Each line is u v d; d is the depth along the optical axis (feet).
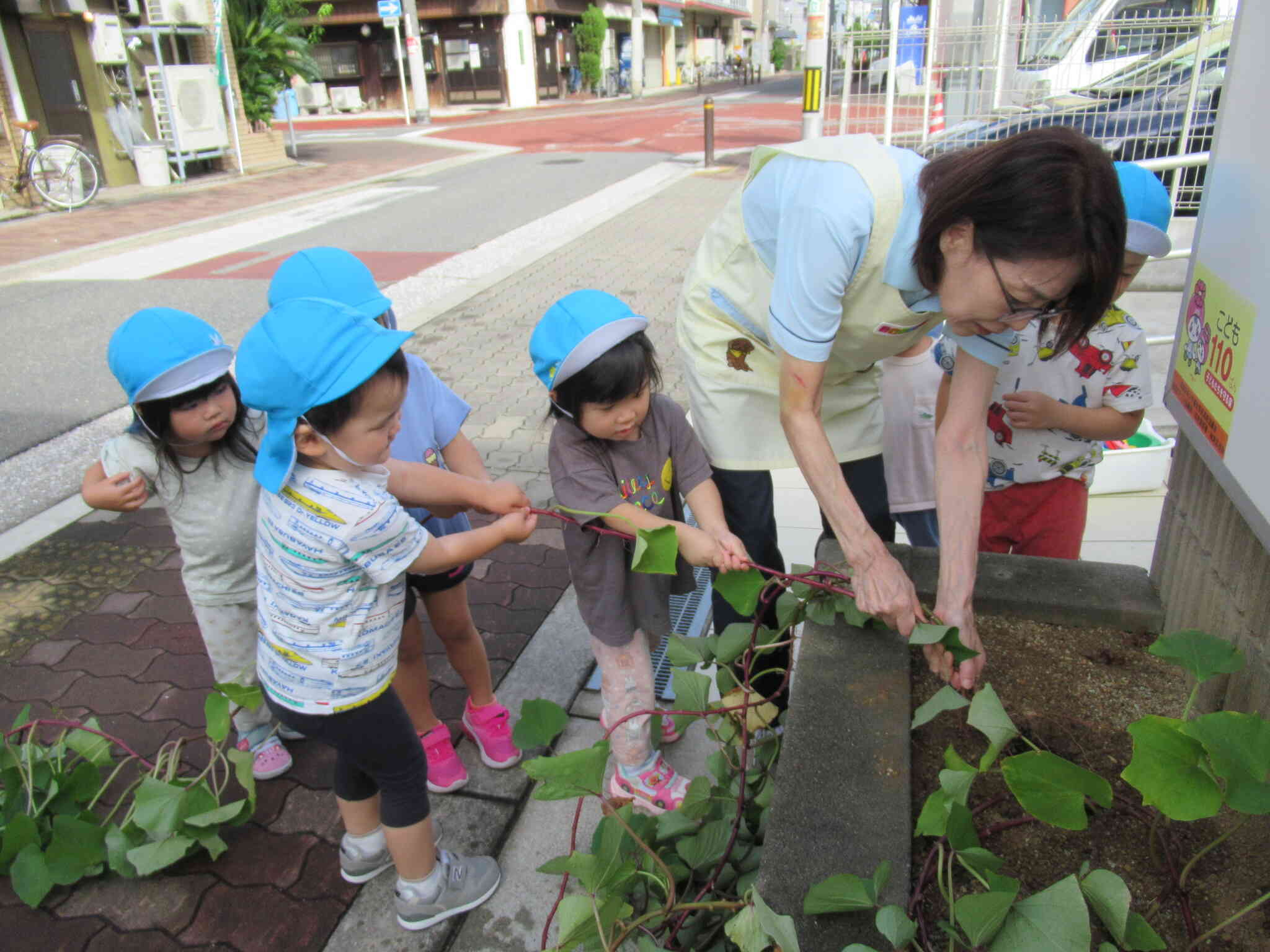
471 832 7.55
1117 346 7.45
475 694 8.25
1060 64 20.15
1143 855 4.66
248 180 48.37
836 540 6.97
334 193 43.24
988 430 8.10
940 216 4.50
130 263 29.45
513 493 6.78
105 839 7.04
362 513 5.58
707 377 7.42
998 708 4.28
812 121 31.55
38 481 14.34
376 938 6.68
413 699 7.80
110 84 45.83
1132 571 6.71
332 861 7.36
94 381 18.60
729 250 7.06
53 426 16.37
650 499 6.98
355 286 6.97
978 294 4.54
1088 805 4.94
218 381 6.89
